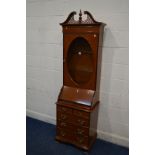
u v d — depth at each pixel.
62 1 2.14
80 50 2.07
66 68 2.04
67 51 1.97
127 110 2.08
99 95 2.18
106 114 2.21
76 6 2.07
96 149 2.12
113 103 2.14
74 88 2.05
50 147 2.14
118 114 2.15
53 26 2.28
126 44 1.90
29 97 2.79
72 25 1.85
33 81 2.68
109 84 2.10
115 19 1.89
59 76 2.43
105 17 1.93
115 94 2.10
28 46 2.56
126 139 2.16
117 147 2.17
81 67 2.11
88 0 1.98
